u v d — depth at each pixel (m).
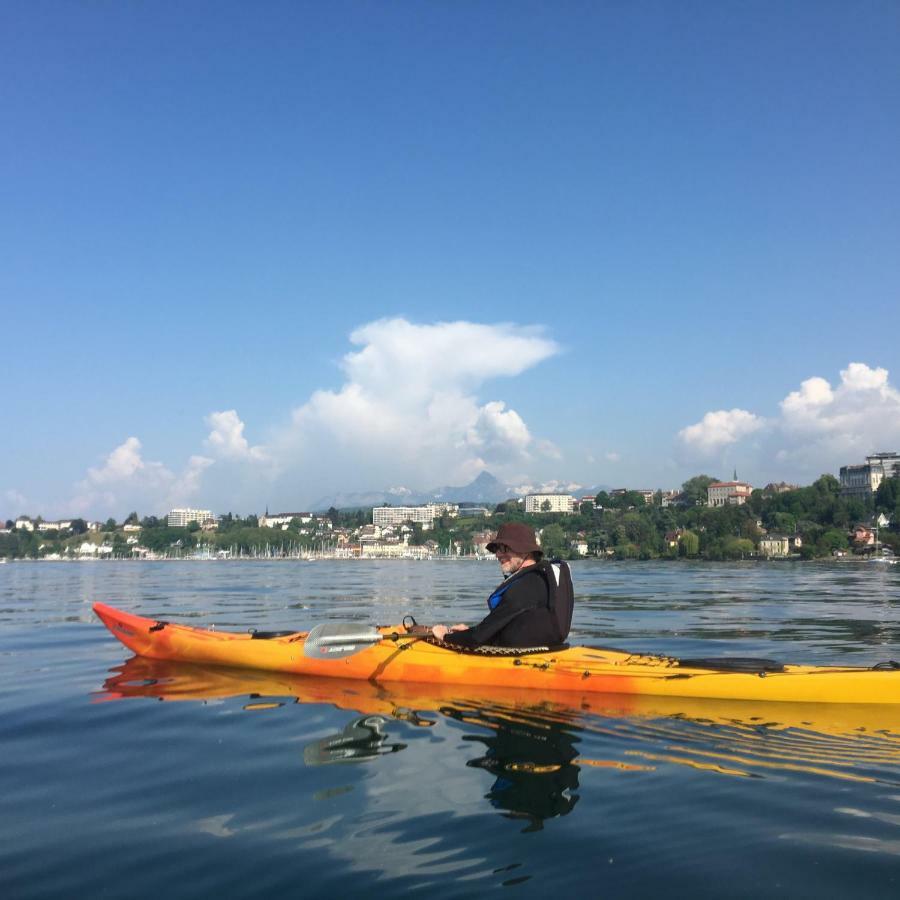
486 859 3.13
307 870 3.06
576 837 3.35
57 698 6.49
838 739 4.80
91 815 3.71
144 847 3.31
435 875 2.99
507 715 5.46
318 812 3.68
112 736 5.20
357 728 5.23
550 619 6.50
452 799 3.83
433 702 5.90
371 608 16.44
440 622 13.12
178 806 3.80
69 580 37.12
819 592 24.56
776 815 3.58
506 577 6.74
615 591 25.45
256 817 3.63
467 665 6.55
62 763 4.59
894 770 4.23
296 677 7.17
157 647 8.48
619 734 4.95
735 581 35.25
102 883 2.99
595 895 2.82
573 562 108.88
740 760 4.41
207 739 5.07
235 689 6.67
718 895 2.81
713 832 3.39
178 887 2.94
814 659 8.66
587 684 6.11
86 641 10.45
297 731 5.20
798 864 3.06
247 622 13.09
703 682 5.89
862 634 11.32
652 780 4.09
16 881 3.01
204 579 38.31
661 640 10.58
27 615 15.02
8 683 7.24
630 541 137.25
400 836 3.38
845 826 3.44
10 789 4.12
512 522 6.65
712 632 11.65
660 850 3.21
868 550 117.12
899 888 2.85
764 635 11.20
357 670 7.01
